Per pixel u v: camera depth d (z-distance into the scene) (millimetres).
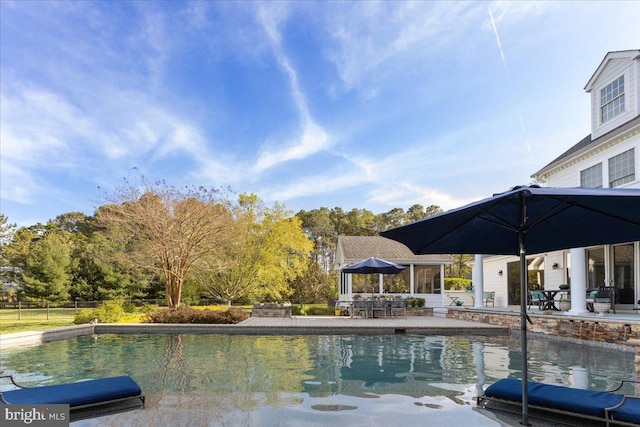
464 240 5168
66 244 37125
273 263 27047
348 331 14305
